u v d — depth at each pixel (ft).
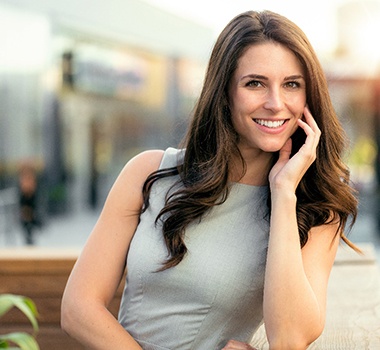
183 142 7.37
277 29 6.61
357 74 47.44
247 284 6.75
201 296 6.72
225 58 6.72
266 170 7.05
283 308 6.41
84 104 53.21
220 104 6.79
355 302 9.21
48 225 48.29
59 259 10.32
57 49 45.75
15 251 10.75
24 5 37.42
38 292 10.43
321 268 6.93
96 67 50.65
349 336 8.00
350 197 7.04
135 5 47.03
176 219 6.72
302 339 6.46
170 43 52.80
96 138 56.59
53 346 10.49
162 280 6.77
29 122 46.19
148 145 61.57
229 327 6.85
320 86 6.77
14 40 41.60
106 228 7.16
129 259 6.97
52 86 46.70
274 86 6.59
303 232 6.85
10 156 45.09
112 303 10.25
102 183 58.03
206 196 6.77
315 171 6.96
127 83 55.26
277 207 6.64
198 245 6.78
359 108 47.83
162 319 6.83
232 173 6.98
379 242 39.73
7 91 44.14
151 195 7.05
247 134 6.76
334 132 6.95
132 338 6.88
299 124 6.79
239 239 6.82
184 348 6.81
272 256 6.51
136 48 53.11
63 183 50.70
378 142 47.75
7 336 7.52
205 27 57.67
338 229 7.07
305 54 6.62
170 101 61.67
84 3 41.70
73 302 6.97
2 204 40.98
